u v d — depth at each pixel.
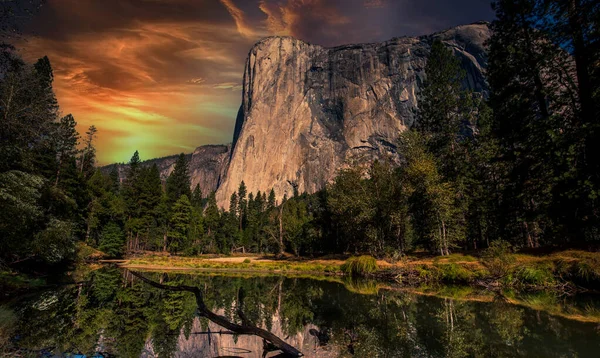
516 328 8.65
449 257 23.88
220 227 74.56
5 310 11.49
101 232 51.44
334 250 55.38
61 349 7.34
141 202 57.12
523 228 29.50
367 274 25.16
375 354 6.90
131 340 8.24
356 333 8.66
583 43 18.66
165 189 77.81
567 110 19.70
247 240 79.19
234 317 11.16
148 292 17.23
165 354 7.18
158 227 60.44
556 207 19.52
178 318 11.02
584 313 10.34
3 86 15.40
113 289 17.86
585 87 18.48
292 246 57.56
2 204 14.41
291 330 9.34
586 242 17.42
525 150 21.64
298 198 122.38
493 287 16.67
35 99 17.12
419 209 32.91
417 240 45.06
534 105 22.58
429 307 11.87
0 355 6.85
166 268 36.38
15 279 17.62
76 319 10.45
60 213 25.25
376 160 34.34
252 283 21.84
